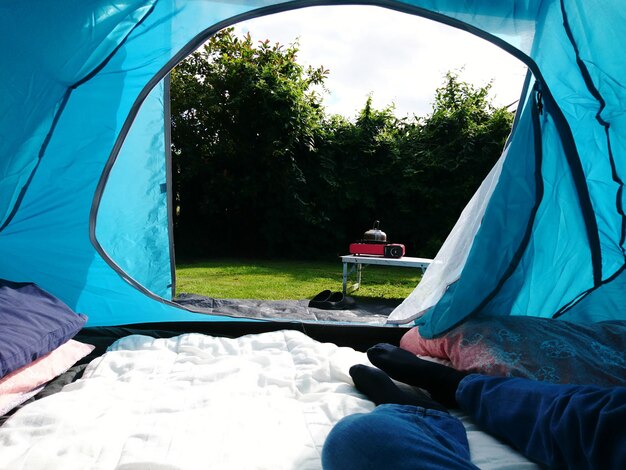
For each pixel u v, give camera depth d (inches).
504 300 52.2
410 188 230.2
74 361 48.2
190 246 234.1
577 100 45.4
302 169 230.1
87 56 45.0
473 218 56.7
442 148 230.4
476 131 225.5
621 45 40.7
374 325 67.4
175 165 222.5
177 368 48.2
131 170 68.0
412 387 44.2
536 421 28.9
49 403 36.6
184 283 153.5
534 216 45.2
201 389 41.7
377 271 200.4
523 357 40.9
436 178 232.2
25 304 46.3
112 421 33.9
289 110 218.2
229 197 231.0
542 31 44.4
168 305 67.4
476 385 35.9
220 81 225.9
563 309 56.2
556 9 43.2
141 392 40.9
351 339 66.9
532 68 44.9
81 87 49.9
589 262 52.6
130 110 54.1
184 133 226.5
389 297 136.2
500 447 31.3
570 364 39.3
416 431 24.8
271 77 217.9
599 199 49.5
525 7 44.5
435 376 41.4
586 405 25.3
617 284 53.7
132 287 64.9
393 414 28.8
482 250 46.2
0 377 36.6
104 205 64.5
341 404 37.9
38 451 28.6
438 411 32.4
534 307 55.2
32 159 49.4
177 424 33.1
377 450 22.2
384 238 140.6
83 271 63.1
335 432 24.0
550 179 48.0
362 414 25.2
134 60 49.8
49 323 45.6
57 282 62.4
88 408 36.5
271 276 172.9
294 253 237.5
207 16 47.8
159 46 49.2
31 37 42.2
